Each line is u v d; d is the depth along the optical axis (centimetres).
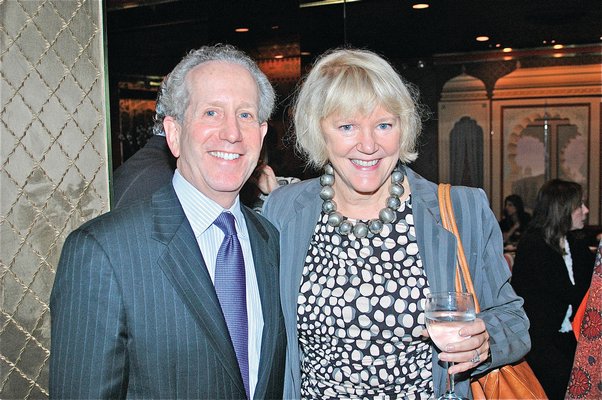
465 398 161
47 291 212
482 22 675
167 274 147
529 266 360
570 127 959
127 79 723
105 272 142
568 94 953
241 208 181
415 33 693
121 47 636
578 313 185
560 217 369
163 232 152
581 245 382
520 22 702
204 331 147
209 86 155
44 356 211
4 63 200
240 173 157
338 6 452
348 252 184
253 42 451
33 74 207
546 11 646
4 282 201
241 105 157
